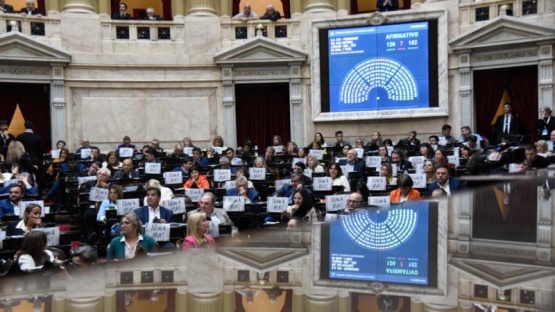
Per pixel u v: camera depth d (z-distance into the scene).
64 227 11.34
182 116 20.00
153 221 7.77
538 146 10.16
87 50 19.19
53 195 13.41
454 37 18.75
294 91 19.98
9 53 17.78
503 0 18.22
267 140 20.58
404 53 19.03
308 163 13.21
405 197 8.32
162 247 6.52
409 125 19.25
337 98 19.69
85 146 17.45
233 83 20.11
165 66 19.84
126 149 16.73
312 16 20.09
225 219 8.12
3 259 6.24
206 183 11.84
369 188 10.77
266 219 8.79
